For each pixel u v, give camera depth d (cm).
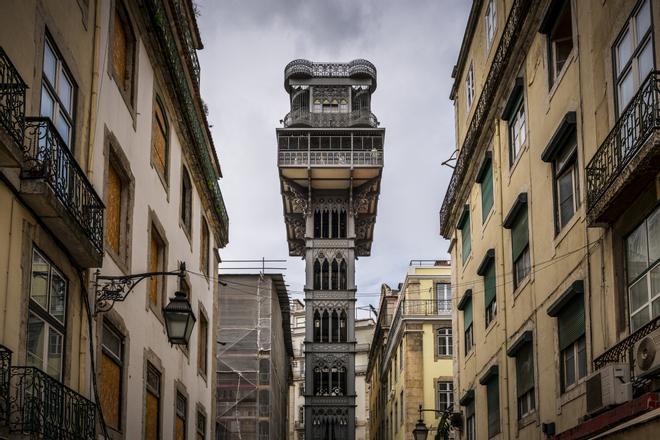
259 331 4622
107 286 1429
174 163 2125
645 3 1208
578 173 1511
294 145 5341
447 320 4547
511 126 2047
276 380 5031
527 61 1878
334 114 5406
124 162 1612
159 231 1923
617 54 1321
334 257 5484
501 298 2083
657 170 1121
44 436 1032
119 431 1562
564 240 1574
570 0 1570
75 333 1298
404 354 4588
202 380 2555
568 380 1568
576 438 1313
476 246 2425
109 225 1563
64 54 1282
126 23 1684
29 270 1105
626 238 1287
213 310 2808
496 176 2148
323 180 5450
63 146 1127
